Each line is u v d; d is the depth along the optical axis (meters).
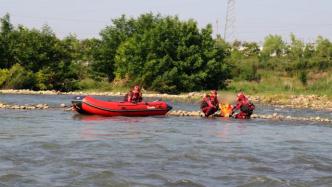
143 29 72.62
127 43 66.56
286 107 44.81
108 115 29.98
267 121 30.72
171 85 62.53
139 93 31.81
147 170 14.07
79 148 17.30
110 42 72.50
